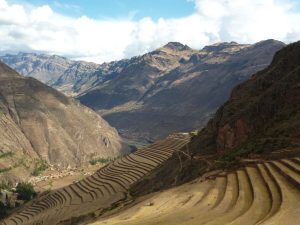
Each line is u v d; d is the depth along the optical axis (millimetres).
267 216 40438
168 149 188125
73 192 179750
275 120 90625
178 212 49031
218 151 105875
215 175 70062
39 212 173500
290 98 93812
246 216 41781
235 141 100938
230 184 58375
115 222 51344
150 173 142000
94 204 138625
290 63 110125
